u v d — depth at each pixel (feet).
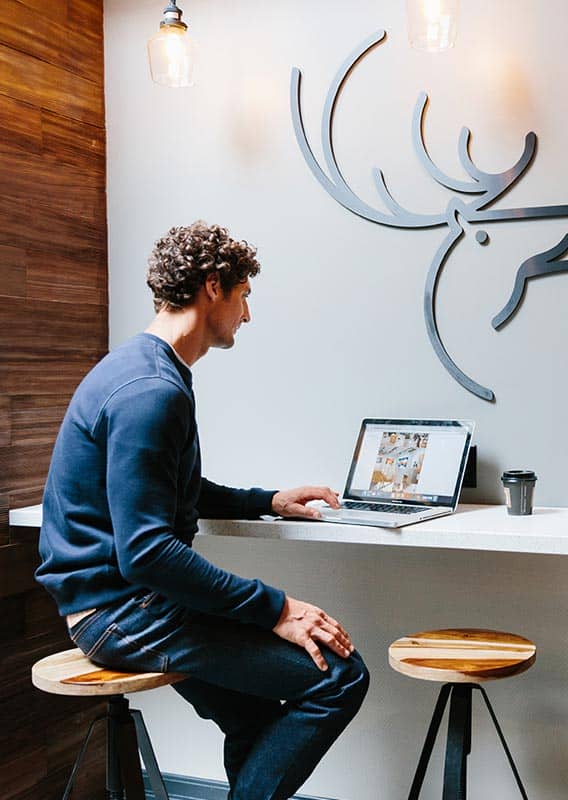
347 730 8.13
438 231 7.67
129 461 5.45
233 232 8.40
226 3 8.34
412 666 5.93
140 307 8.80
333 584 8.17
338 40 7.95
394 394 7.86
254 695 6.12
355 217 7.95
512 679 7.56
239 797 6.05
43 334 8.07
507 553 7.56
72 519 5.81
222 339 6.43
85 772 8.50
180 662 5.74
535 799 7.52
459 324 7.63
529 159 7.34
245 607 5.63
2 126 7.60
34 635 7.94
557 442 7.35
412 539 6.40
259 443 8.36
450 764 5.98
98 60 8.80
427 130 7.68
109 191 8.89
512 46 7.38
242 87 8.32
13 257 7.72
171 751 8.77
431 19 6.71
